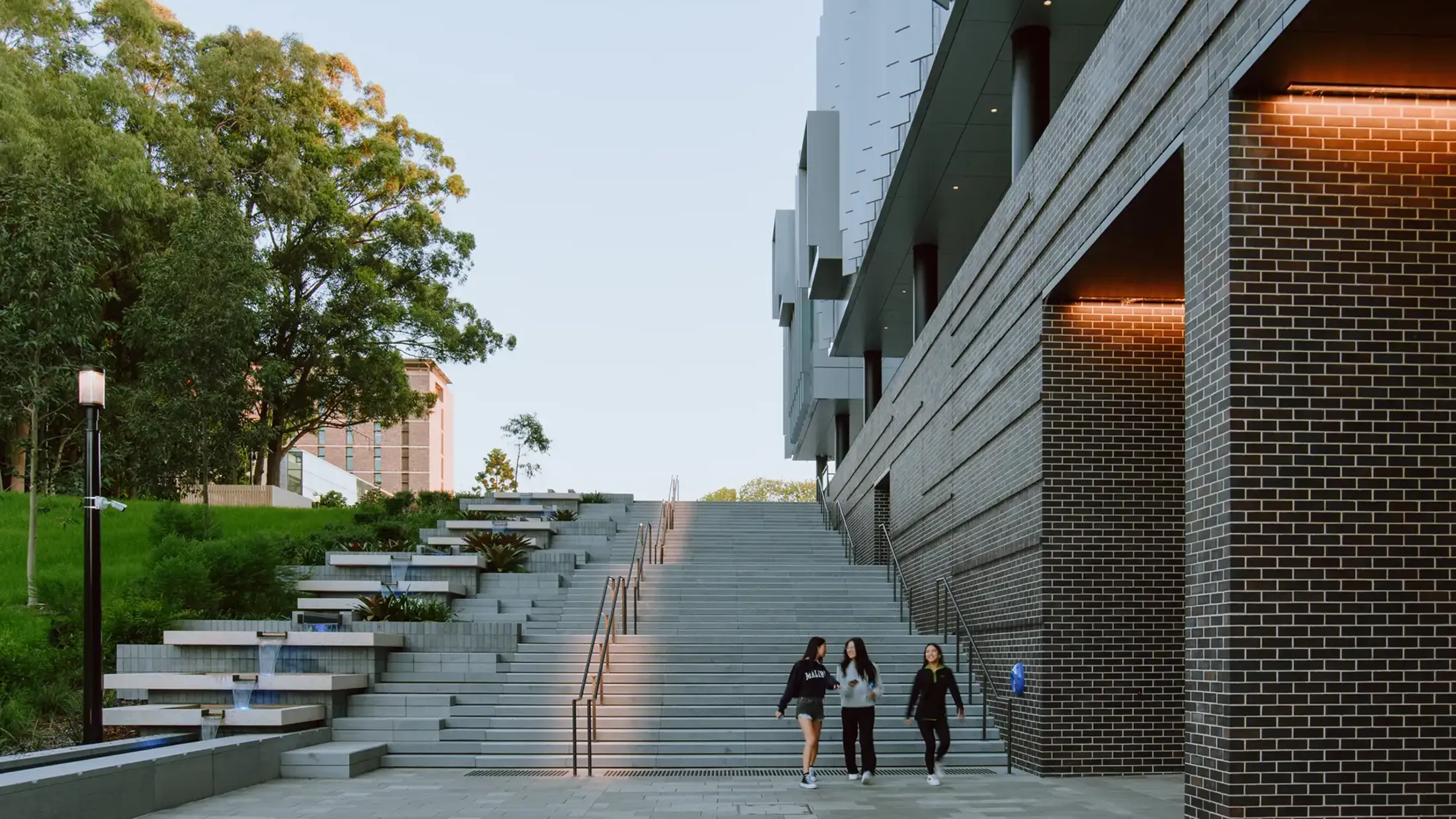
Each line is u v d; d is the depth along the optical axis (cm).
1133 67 969
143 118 3462
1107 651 1298
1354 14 679
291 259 4147
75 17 3556
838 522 2947
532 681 1638
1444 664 763
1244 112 795
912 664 1723
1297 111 798
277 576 1956
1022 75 1589
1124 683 1296
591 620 1967
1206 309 821
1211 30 818
